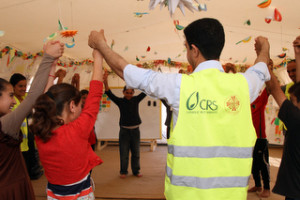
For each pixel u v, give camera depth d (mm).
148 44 4500
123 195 2717
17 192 1034
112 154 4840
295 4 2463
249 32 3602
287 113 1037
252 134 793
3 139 976
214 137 759
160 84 781
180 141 762
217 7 2814
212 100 768
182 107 771
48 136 946
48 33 3135
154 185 3053
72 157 980
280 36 3553
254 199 2604
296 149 1054
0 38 3141
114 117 5207
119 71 867
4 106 1057
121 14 2916
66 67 4523
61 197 1017
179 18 3412
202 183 744
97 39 924
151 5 885
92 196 1101
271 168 3803
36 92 1051
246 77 817
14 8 2377
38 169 3381
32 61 3646
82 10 2637
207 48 829
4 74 3168
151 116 5141
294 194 1065
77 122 1001
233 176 762
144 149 5258
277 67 4664
